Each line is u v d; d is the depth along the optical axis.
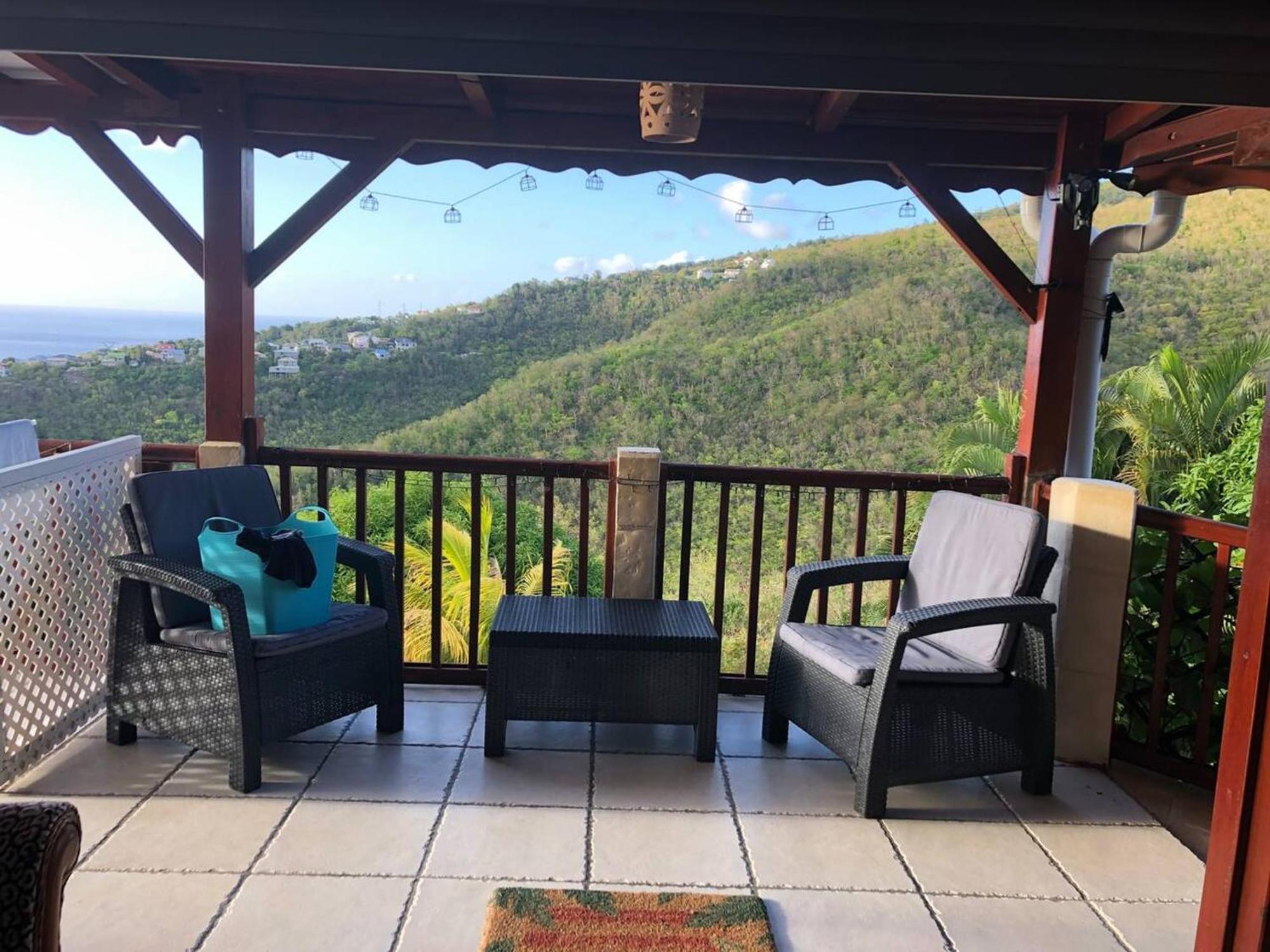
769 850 2.74
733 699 3.96
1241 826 2.01
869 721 2.94
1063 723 3.50
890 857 2.74
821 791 3.13
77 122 3.78
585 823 2.85
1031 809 3.08
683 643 3.24
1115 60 2.16
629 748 3.41
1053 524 3.50
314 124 3.90
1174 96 2.18
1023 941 2.36
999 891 2.58
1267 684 1.96
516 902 2.39
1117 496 3.34
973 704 3.04
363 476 3.90
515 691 3.24
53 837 1.41
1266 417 1.95
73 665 3.31
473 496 3.89
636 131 3.95
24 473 2.95
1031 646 3.08
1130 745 3.55
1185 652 3.98
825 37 2.16
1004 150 3.98
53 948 1.43
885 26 2.15
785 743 3.51
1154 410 10.50
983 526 3.31
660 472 3.80
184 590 2.91
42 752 3.12
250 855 2.60
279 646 2.99
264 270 3.91
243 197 3.81
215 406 3.87
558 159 4.18
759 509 3.88
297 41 2.15
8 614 2.93
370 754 3.28
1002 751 3.10
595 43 2.16
